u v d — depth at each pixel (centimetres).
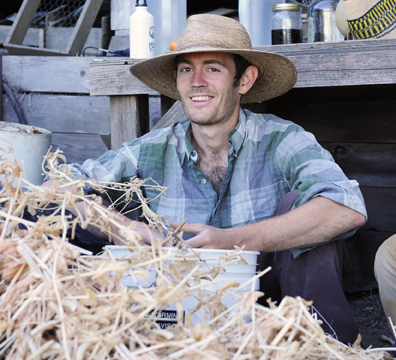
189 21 188
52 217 97
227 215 191
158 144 197
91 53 383
